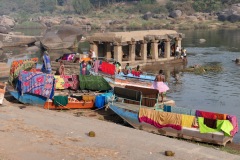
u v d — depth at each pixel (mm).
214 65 41344
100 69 27281
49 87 21125
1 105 20297
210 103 25953
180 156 13516
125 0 169000
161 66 40656
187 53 52438
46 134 15234
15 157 12656
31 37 67125
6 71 30859
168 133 17625
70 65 33469
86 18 147750
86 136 15305
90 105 21516
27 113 18844
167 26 115688
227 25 113438
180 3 146125
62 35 60812
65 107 21156
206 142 16828
